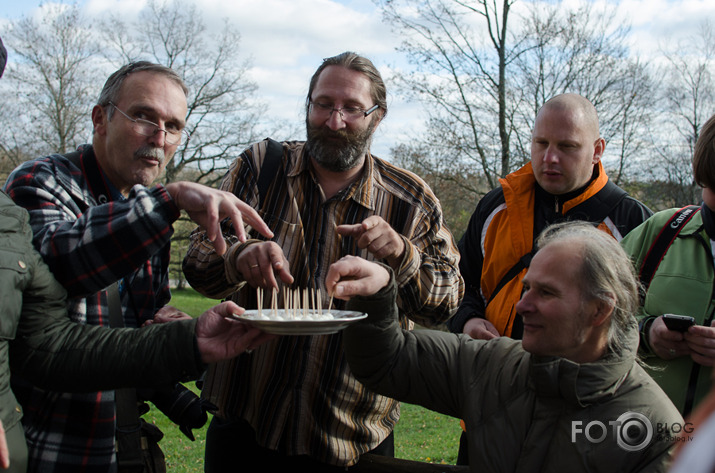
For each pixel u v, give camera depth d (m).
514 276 3.12
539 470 1.82
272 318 1.73
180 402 2.57
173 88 2.26
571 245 1.88
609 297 1.82
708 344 2.26
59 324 1.73
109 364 1.68
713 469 0.66
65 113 21.34
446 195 18.02
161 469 2.48
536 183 3.24
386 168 2.74
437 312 2.56
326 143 2.48
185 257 2.52
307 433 2.44
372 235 2.20
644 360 2.58
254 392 2.48
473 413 1.97
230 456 2.57
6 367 1.61
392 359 2.08
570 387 1.79
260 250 2.09
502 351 2.04
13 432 1.63
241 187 2.62
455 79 16.62
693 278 2.55
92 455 2.01
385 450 2.65
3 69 1.78
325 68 2.54
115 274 1.73
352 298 2.06
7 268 1.57
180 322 1.76
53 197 2.04
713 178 2.45
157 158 2.23
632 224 3.09
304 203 2.59
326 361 2.45
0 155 21.75
